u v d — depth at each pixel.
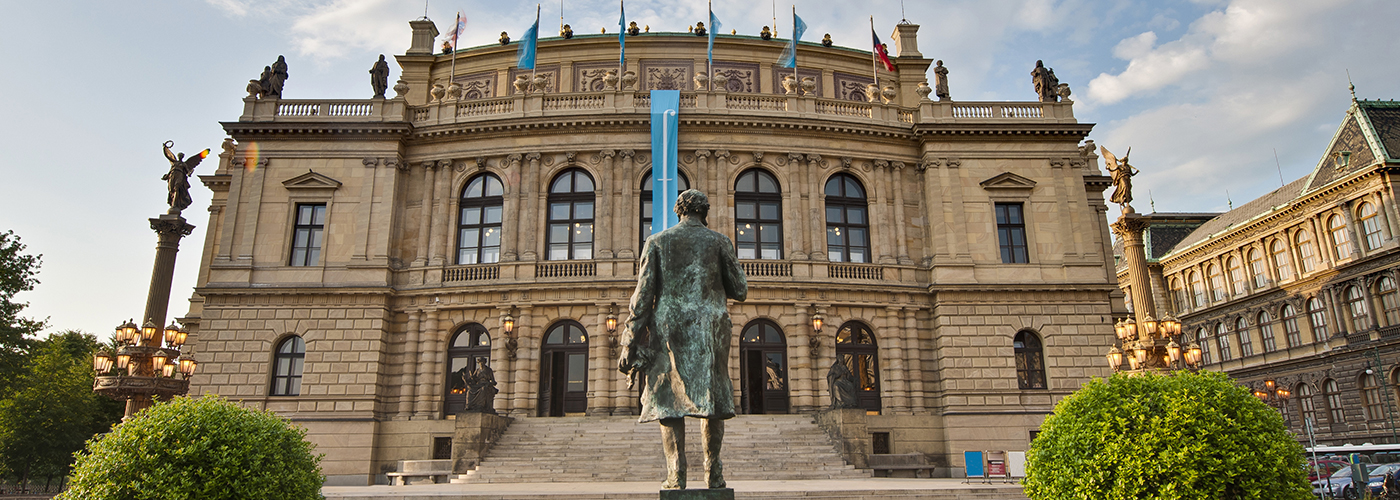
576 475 28.42
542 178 39.41
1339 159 58.34
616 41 46.38
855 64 48.12
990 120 40.47
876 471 32.53
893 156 41.06
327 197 38.88
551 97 40.56
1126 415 13.48
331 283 37.44
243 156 39.31
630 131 39.50
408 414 36.31
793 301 37.34
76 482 14.23
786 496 21.58
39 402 58.31
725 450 30.31
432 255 38.66
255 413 16.11
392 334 37.66
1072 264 39.19
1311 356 60.12
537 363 36.62
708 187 39.28
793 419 33.72
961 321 37.94
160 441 14.49
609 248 37.91
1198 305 74.31
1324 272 59.25
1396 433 52.88
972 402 36.78
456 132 39.75
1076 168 40.81
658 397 9.05
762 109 40.81
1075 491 13.41
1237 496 12.77
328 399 35.72
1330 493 28.91
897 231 40.06
